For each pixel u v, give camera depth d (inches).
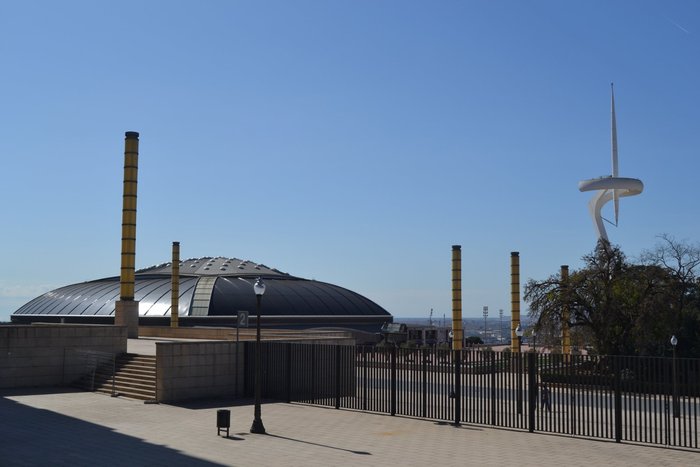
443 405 1225.4
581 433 1065.5
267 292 3848.4
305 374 1417.3
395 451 921.5
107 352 1641.2
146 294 3828.7
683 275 2276.1
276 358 1449.3
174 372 1385.3
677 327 2236.7
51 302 4001.0
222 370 1454.2
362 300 4269.2
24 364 1565.0
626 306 2228.1
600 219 3006.9
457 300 3319.4
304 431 1066.1
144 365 1537.9
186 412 1248.8
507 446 964.6
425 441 997.8
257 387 1051.3
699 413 1295.5
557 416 1194.6
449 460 867.4
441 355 1325.0
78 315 3693.4
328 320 3833.7
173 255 3440.0
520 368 1130.7
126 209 2425.0
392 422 1166.3
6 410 1242.6
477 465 839.1
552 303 2310.5
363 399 1298.0
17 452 874.8
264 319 3607.3
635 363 1015.6
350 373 1392.7
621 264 2276.1
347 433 1056.8
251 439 991.0
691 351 2247.8
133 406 1307.8
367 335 3814.0
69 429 1053.2
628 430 1119.0
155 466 804.0
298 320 3718.0
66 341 1615.4
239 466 812.0
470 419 1176.2
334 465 827.4
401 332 3831.2
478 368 1196.5
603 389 1214.3
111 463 817.5
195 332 2348.7
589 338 2417.6
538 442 997.8
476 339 4744.1
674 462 863.1
